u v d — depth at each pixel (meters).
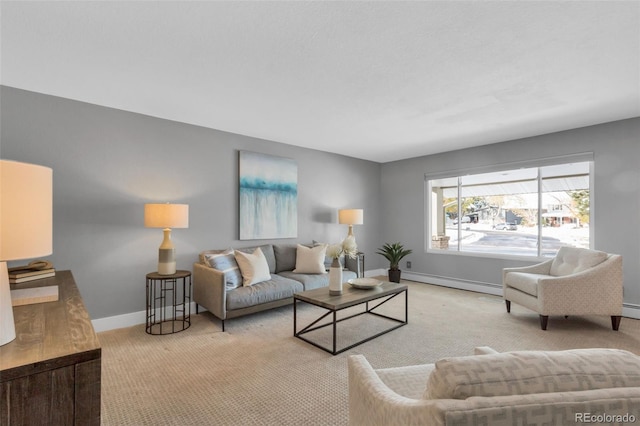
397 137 4.28
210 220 3.79
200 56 2.16
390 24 1.82
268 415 1.74
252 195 4.14
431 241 5.52
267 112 3.28
